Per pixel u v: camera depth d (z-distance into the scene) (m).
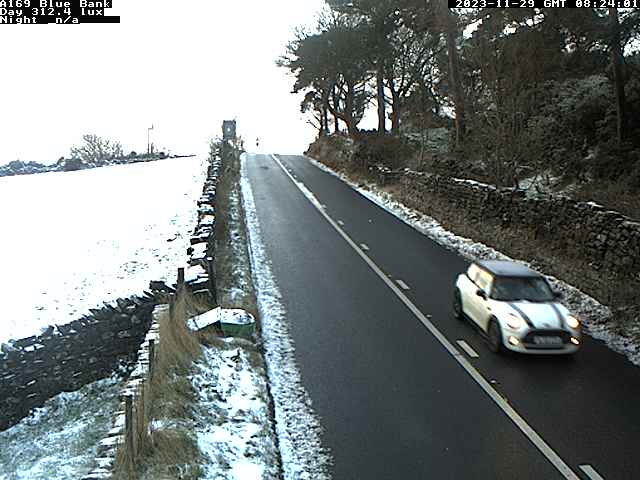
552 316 12.65
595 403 10.58
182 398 9.28
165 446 7.85
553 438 9.39
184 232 23.41
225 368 11.15
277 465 8.48
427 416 10.05
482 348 13.11
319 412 10.16
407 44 45.22
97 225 24.53
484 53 27.78
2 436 11.08
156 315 12.23
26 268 18.50
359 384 11.25
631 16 24.22
